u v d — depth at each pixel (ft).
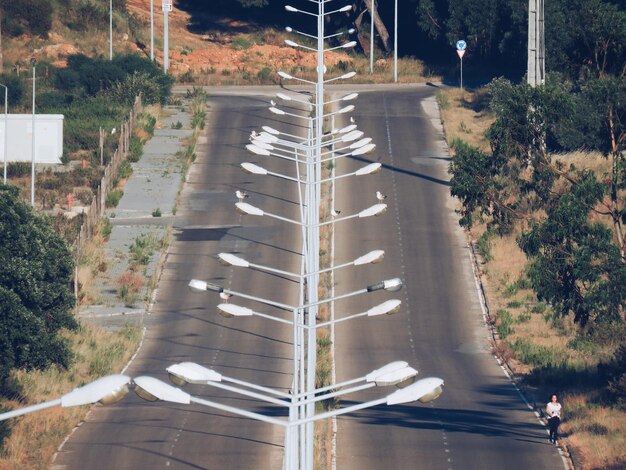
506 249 377.71
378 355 302.86
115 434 237.45
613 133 292.61
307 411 188.03
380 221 409.08
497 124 297.74
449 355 304.30
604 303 250.98
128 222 400.88
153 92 556.10
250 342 311.68
